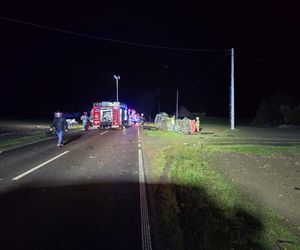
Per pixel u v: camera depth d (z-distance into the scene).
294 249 6.80
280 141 24.44
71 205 7.50
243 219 8.05
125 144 21.47
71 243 5.41
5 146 19.73
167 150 18.16
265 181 11.73
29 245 5.30
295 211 9.15
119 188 9.21
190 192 9.40
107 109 41.53
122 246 5.33
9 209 7.15
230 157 16.31
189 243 5.68
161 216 6.87
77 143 21.84
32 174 11.04
